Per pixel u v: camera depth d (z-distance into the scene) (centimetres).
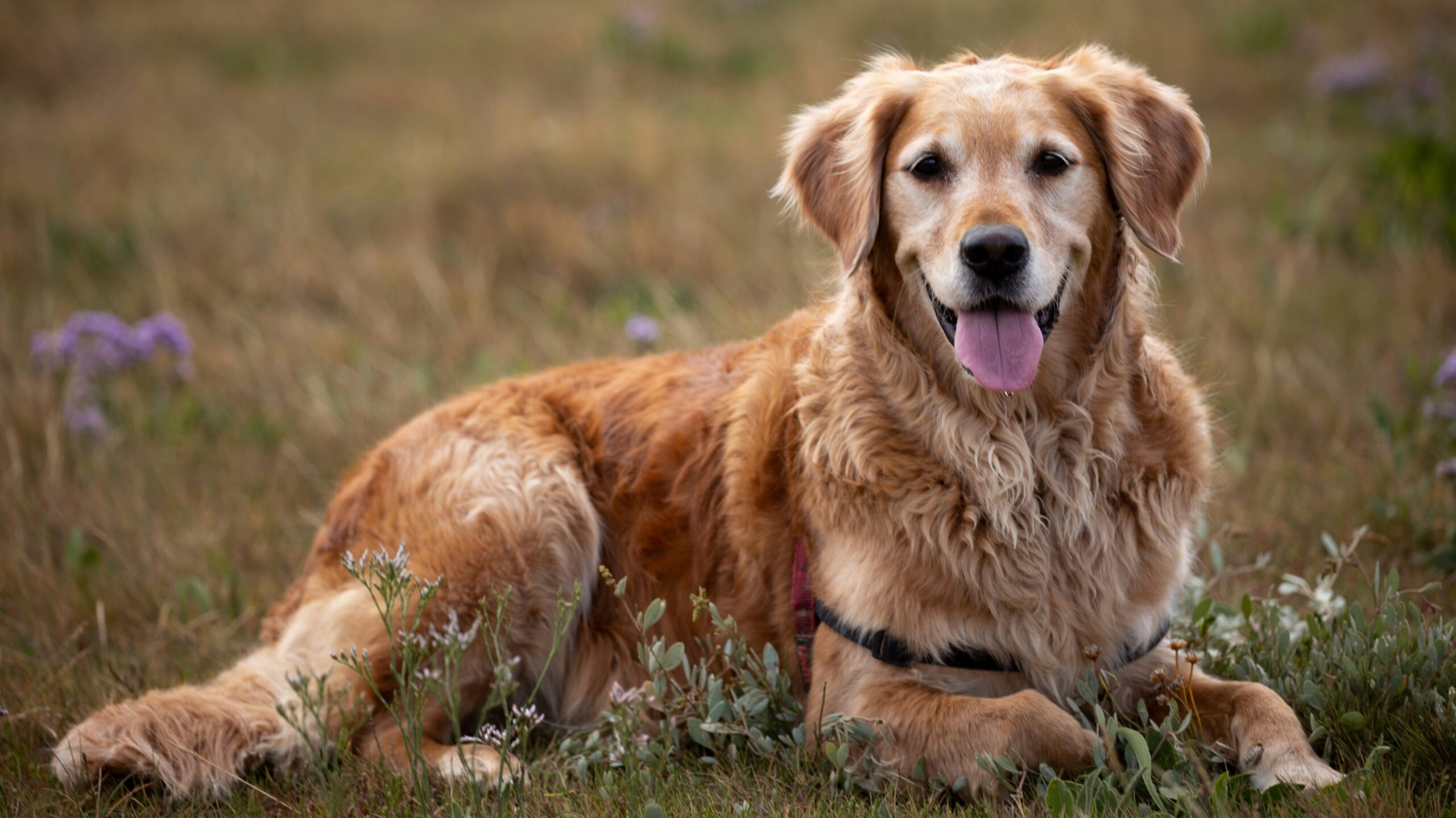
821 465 385
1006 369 352
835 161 409
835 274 435
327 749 395
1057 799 308
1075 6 1614
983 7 1631
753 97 1392
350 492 473
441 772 385
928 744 346
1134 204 379
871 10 1673
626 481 445
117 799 372
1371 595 431
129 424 711
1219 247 909
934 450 373
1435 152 959
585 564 445
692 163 1151
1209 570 493
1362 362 698
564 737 433
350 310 906
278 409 742
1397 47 1399
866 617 368
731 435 422
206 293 936
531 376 502
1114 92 396
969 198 361
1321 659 366
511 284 943
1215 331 747
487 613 425
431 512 440
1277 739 331
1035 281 351
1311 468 586
